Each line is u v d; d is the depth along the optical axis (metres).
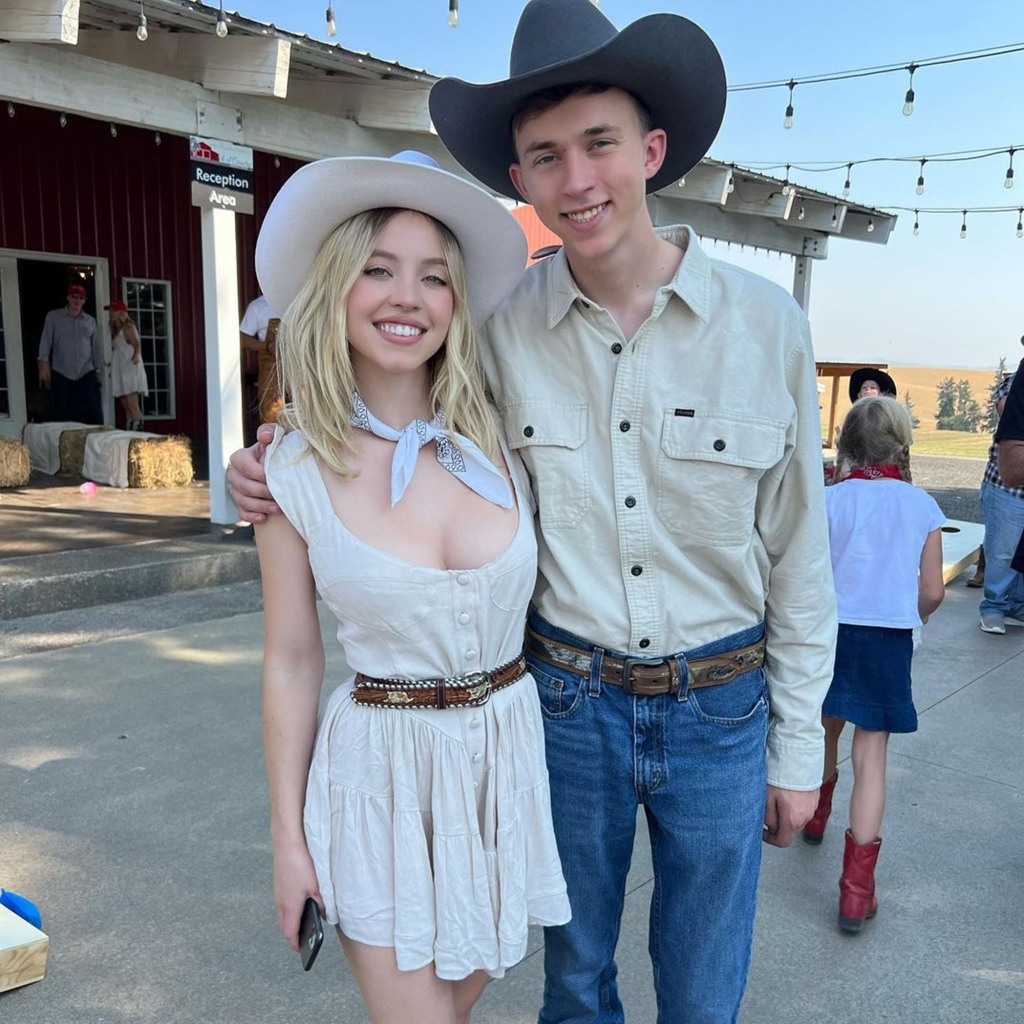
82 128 10.02
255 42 5.35
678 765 1.47
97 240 10.28
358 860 1.34
